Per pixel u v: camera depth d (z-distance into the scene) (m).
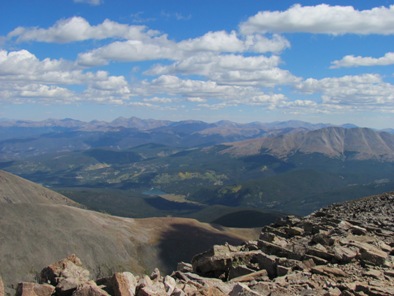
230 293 17.09
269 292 17.92
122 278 16.30
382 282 18.98
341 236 29.50
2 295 15.16
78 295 15.65
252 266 23.47
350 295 17.00
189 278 21.12
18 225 168.38
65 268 18.73
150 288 16.16
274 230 36.66
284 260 22.88
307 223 35.91
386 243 27.08
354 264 22.45
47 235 170.88
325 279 19.69
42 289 16.45
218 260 24.08
